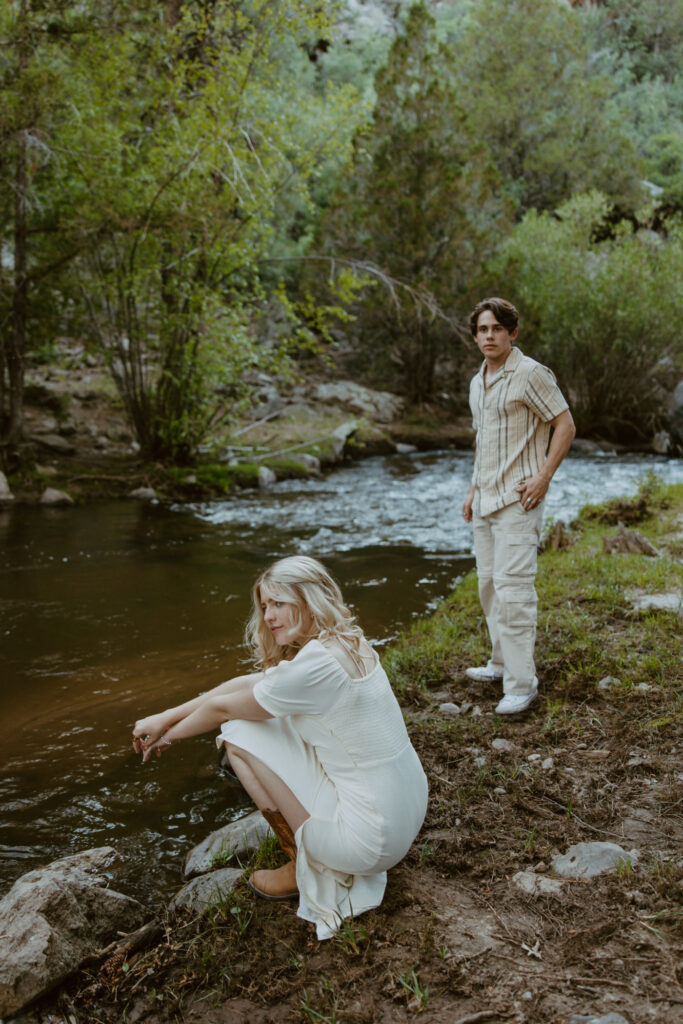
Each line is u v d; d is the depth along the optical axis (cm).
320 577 252
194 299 1059
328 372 1880
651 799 304
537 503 379
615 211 2584
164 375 1133
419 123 1772
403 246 1644
